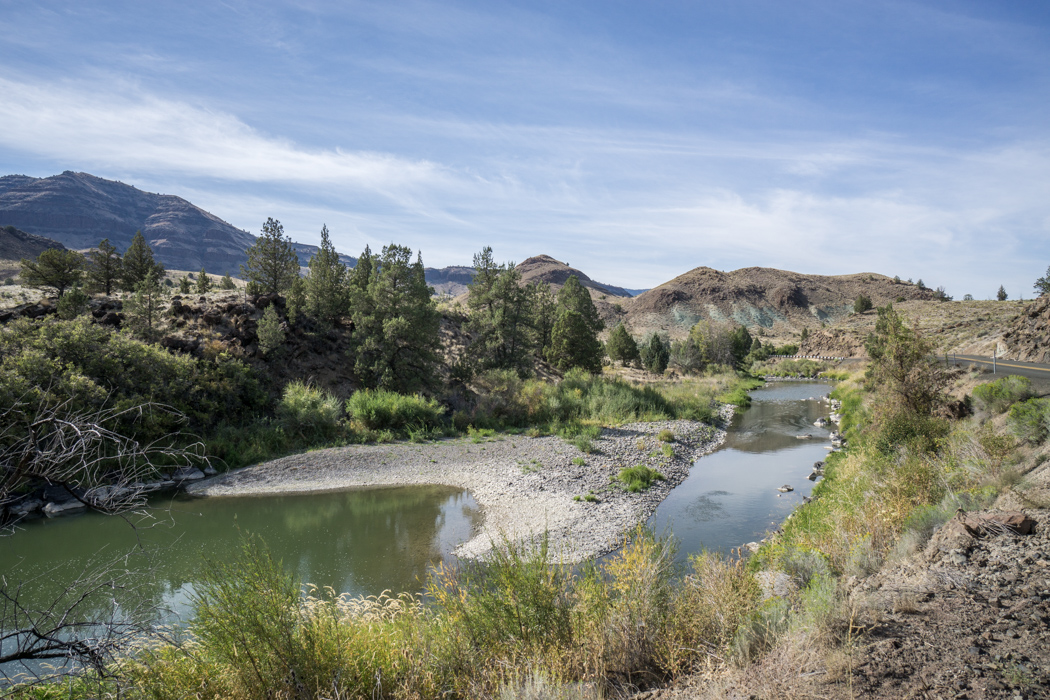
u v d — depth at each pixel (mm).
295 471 21906
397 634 5578
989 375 21656
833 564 7773
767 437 29562
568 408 35188
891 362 16906
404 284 34688
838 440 26781
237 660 4520
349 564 13156
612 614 5672
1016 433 11414
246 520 16781
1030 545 6094
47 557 13406
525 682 4453
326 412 27219
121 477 3764
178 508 18062
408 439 27922
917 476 10234
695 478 20922
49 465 3512
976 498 8453
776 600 6043
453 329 50625
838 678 4086
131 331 27453
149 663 4477
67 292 28562
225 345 28688
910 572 6223
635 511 16484
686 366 69500
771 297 187375
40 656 3660
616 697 4750
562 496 18234
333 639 5051
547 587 5637
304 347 33344
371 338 32469
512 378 35156
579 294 69250
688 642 5539
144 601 4621
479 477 21188
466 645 5336
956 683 3760
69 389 16484
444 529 15727
